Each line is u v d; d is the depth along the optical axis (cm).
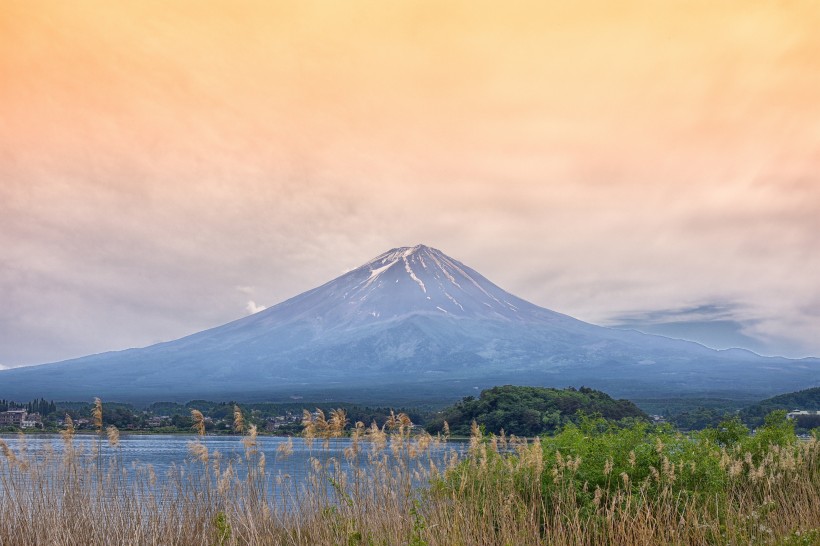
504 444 1702
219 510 1479
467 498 1510
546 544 1393
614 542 1384
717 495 1549
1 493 1511
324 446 1612
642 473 1580
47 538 1421
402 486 1562
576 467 1519
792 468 1723
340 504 1466
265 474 1580
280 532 1438
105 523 1442
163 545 1403
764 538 1433
